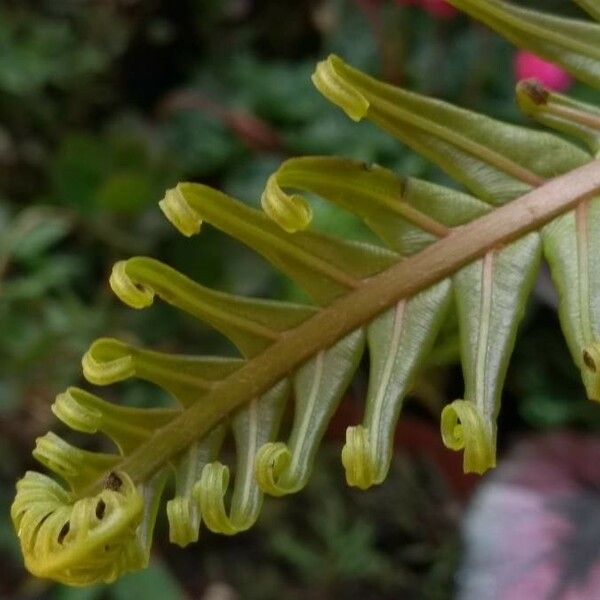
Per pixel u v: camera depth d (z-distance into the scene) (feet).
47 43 5.13
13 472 4.03
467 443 2.14
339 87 2.26
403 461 3.97
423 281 2.26
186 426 2.21
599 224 2.26
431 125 2.30
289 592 3.83
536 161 2.29
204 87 5.41
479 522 2.88
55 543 2.12
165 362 2.21
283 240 2.25
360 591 3.80
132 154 4.75
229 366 2.22
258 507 2.20
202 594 3.81
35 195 5.18
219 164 5.10
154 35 5.53
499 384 2.23
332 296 2.25
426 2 4.10
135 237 4.69
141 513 2.14
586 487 2.92
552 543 2.83
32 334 4.13
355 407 2.83
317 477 4.04
